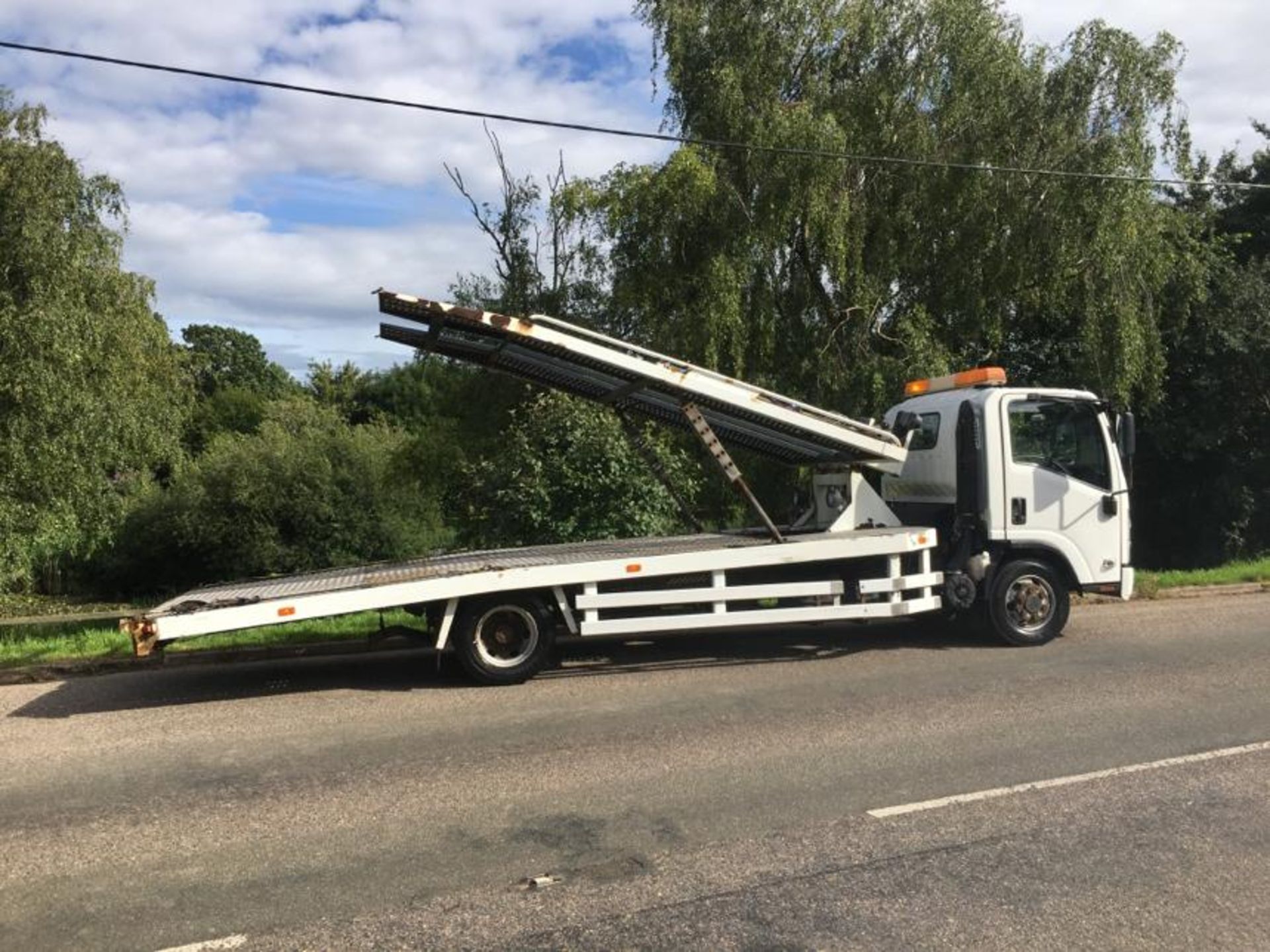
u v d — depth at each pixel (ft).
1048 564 31.83
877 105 50.83
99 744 22.25
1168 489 79.10
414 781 18.71
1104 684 25.53
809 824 15.92
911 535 30.07
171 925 12.91
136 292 59.57
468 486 45.93
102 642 34.53
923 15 51.11
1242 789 17.21
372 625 35.24
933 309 54.95
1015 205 51.65
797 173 48.11
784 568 29.99
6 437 47.42
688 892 13.52
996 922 12.43
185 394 68.95
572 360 29.96
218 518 87.86
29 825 16.87
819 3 50.72
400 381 167.63
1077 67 51.24
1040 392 31.65
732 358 50.34
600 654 31.30
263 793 18.31
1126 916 12.55
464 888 13.83
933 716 22.52
